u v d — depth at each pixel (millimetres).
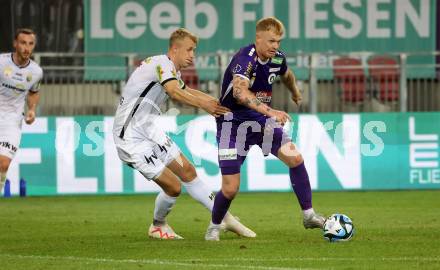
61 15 58156
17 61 36688
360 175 54844
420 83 56750
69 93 54938
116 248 29516
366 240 30875
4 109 36938
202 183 32219
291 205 46469
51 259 27062
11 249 29672
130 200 50562
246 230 32125
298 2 59719
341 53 54812
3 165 36281
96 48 58500
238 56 30156
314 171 54375
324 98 56625
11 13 57688
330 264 25453
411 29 60562
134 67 54750
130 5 58625
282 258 26641
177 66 31375
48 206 47094
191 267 25031
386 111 56531
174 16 58938
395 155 55094
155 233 32562
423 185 55438
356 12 60125
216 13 59094
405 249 28516
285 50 59750
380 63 57969
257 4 59438
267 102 31438
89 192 53469
